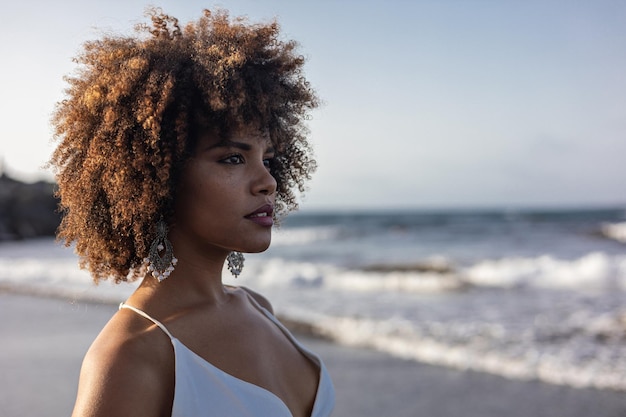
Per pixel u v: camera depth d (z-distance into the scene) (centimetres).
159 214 140
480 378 774
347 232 5419
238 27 157
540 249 3048
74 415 111
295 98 168
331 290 1623
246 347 143
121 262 149
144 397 116
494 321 1107
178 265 143
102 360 117
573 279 1680
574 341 937
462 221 7562
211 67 138
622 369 787
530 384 745
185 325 135
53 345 929
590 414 644
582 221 6950
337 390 738
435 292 1551
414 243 3834
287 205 198
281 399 143
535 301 1351
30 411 628
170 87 135
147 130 136
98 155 139
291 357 158
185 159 137
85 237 150
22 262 2670
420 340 967
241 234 139
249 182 140
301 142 190
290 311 1248
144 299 136
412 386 745
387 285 1681
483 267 1992
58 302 1436
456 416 642
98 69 149
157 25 157
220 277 152
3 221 5825
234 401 127
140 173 139
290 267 2152
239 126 137
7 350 903
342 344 964
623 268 1747
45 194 6228
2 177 6912
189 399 121
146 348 123
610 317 1105
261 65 155
